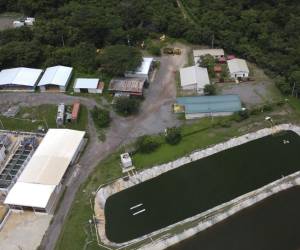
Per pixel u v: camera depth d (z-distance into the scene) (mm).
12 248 73875
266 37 120875
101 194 83688
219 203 81812
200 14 138125
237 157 91750
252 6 140000
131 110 101500
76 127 99062
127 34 127812
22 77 111750
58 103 106188
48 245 73875
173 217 79500
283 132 97438
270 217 78938
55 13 141375
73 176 86938
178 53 124438
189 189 85062
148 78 113812
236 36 124375
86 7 133125
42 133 97312
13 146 94750
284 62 111812
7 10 152750
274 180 86062
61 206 80875
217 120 99188
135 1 139625
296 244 74062
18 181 82562
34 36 127875
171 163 89938
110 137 95938
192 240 75375
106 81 112562
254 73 115375
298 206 80875
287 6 131875
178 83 111812
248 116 100000
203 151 92438
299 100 104812
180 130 96250
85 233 75875
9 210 79938
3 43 126750
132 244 74250
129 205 82312
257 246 73938
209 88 105188
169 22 133125
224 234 76250
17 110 104500
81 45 120500
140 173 87750
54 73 112250
